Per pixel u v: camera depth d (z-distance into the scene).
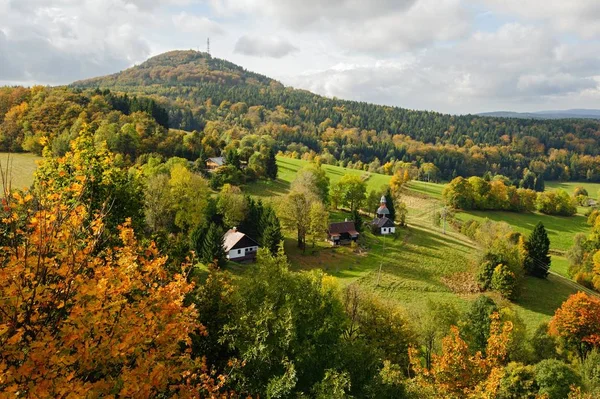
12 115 91.38
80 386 7.71
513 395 29.86
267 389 14.80
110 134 86.81
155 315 10.30
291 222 74.19
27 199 8.55
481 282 65.06
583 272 77.88
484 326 42.22
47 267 8.38
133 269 10.84
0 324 7.17
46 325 8.35
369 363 19.23
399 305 54.53
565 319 45.38
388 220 90.31
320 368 17.62
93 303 8.41
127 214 22.83
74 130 78.12
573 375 30.31
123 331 9.12
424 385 22.53
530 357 41.31
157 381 9.43
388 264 70.69
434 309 41.00
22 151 86.00
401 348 37.38
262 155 114.94
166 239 27.17
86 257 8.94
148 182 61.12
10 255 8.52
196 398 11.25
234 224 71.00
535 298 63.84
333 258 71.62
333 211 105.69
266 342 16.52
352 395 16.05
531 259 71.69
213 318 19.28
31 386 7.16
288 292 19.47
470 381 24.03
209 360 18.27
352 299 39.06
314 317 19.47
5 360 7.34
